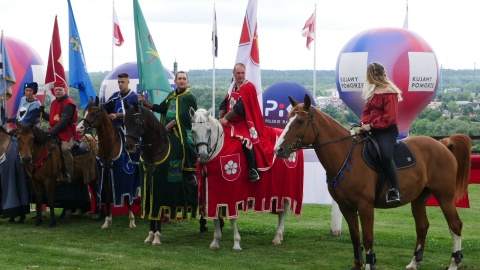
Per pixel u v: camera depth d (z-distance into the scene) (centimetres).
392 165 811
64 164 1179
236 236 994
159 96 1366
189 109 993
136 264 876
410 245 1038
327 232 1152
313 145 826
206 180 967
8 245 999
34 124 1141
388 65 1664
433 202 1058
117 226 1190
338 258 940
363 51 1684
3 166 1189
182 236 1106
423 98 1705
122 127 1163
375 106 812
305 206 1583
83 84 1291
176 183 999
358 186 811
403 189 827
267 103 1553
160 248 995
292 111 829
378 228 1245
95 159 1212
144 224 1210
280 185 1021
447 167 862
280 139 821
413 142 862
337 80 1750
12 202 1196
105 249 977
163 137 999
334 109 3412
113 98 1187
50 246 999
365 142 824
